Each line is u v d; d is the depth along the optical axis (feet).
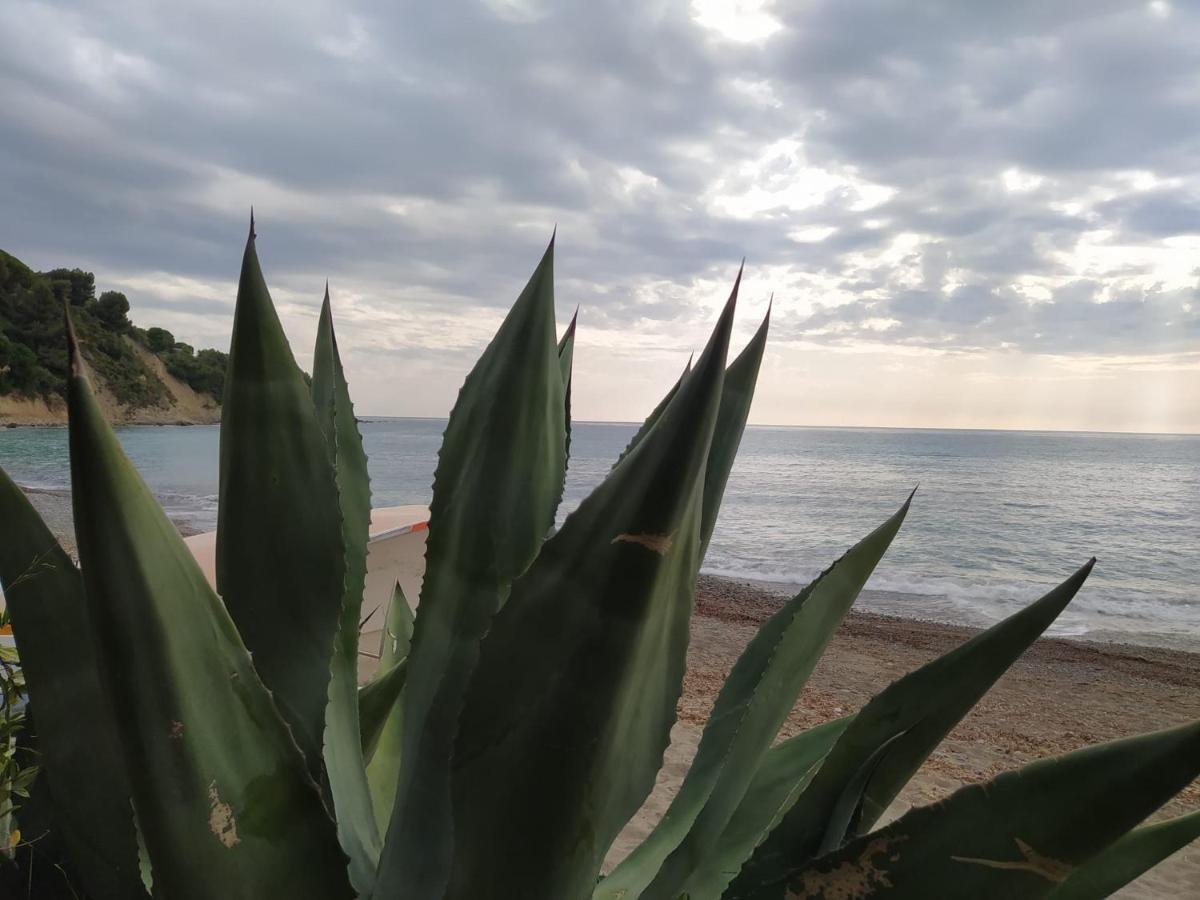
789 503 134.72
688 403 2.79
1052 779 3.10
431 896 4.24
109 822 3.81
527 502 4.66
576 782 3.15
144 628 2.72
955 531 105.50
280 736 3.16
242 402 4.33
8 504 3.71
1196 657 42.65
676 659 3.40
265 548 4.37
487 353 4.81
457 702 4.43
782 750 5.04
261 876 3.09
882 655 38.81
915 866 3.33
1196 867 16.99
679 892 4.38
